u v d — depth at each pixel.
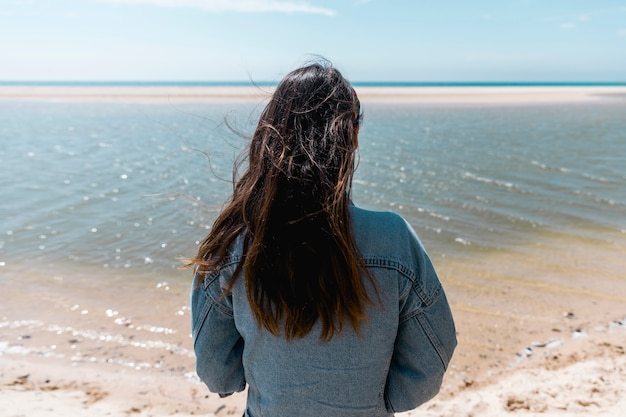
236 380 1.32
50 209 9.55
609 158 14.79
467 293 5.86
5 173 12.84
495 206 9.73
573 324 5.07
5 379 4.13
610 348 4.55
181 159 14.86
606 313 5.30
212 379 1.30
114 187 11.35
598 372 4.12
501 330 4.96
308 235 1.07
